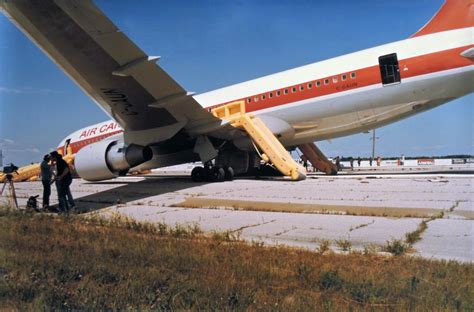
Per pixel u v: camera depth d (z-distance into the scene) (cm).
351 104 1892
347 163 6531
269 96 2067
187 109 1731
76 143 2566
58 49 1399
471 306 383
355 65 1891
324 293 426
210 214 958
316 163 2538
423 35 1814
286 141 2192
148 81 1558
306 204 1058
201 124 1875
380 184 1520
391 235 694
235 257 551
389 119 1939
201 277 472
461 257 557
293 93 2008
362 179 1795
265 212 961
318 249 607
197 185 1698
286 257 550
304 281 461
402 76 1797
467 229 721
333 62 1964
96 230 760
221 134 1994
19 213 988
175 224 836
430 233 696
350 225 785
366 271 488
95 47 1383
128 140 1898
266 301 402
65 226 802
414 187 1373
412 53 1791
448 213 867
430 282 445
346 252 594
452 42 1734
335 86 1919
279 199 1171
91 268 507
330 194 1247
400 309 379
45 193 1148
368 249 599
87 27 1295
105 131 2434
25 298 418
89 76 1537
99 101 1722
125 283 450
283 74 2089
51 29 1316
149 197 1327
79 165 1836
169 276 473
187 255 559
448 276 464
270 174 2331
